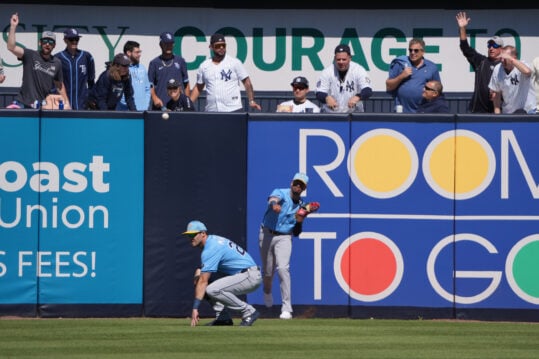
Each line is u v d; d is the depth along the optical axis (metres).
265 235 54.50
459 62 69.62
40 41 63.62
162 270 56.34
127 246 56.31
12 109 55.84
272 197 53.38
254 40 69.75
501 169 56.56
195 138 56.59
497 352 42.66
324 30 69.75
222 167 56.62
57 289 55.88
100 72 69.75
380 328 51.06
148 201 56.44
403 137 56.72
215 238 49.69
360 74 60.94
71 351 41.75
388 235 56.59
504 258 56.50
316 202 56.47
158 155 56.47
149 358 39.91
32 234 55.88
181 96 60.34
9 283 55.69
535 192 56.50
